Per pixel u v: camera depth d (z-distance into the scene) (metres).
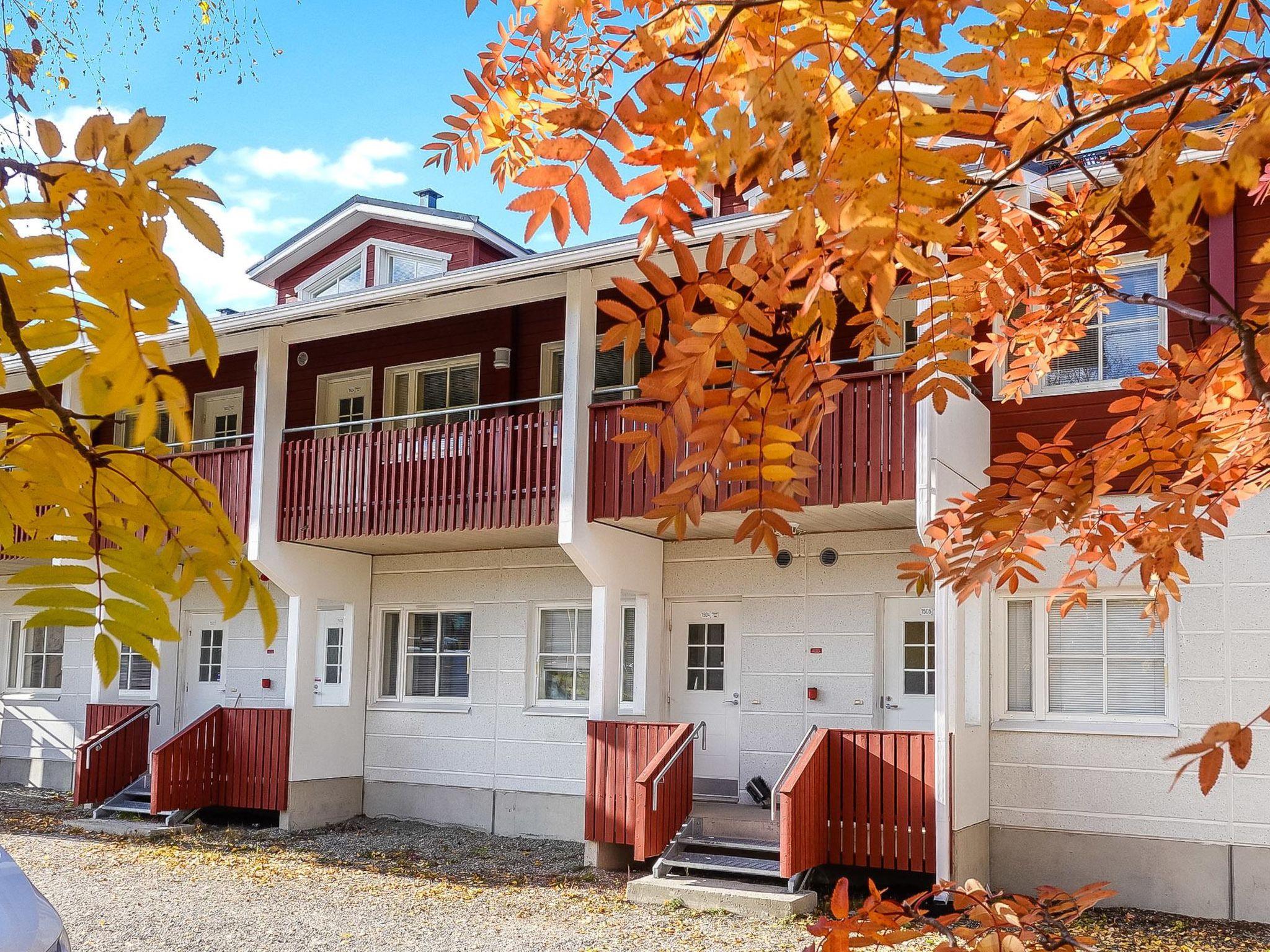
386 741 16.12
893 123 1.77
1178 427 3.00
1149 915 10.61
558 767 14.77
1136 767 11.03
